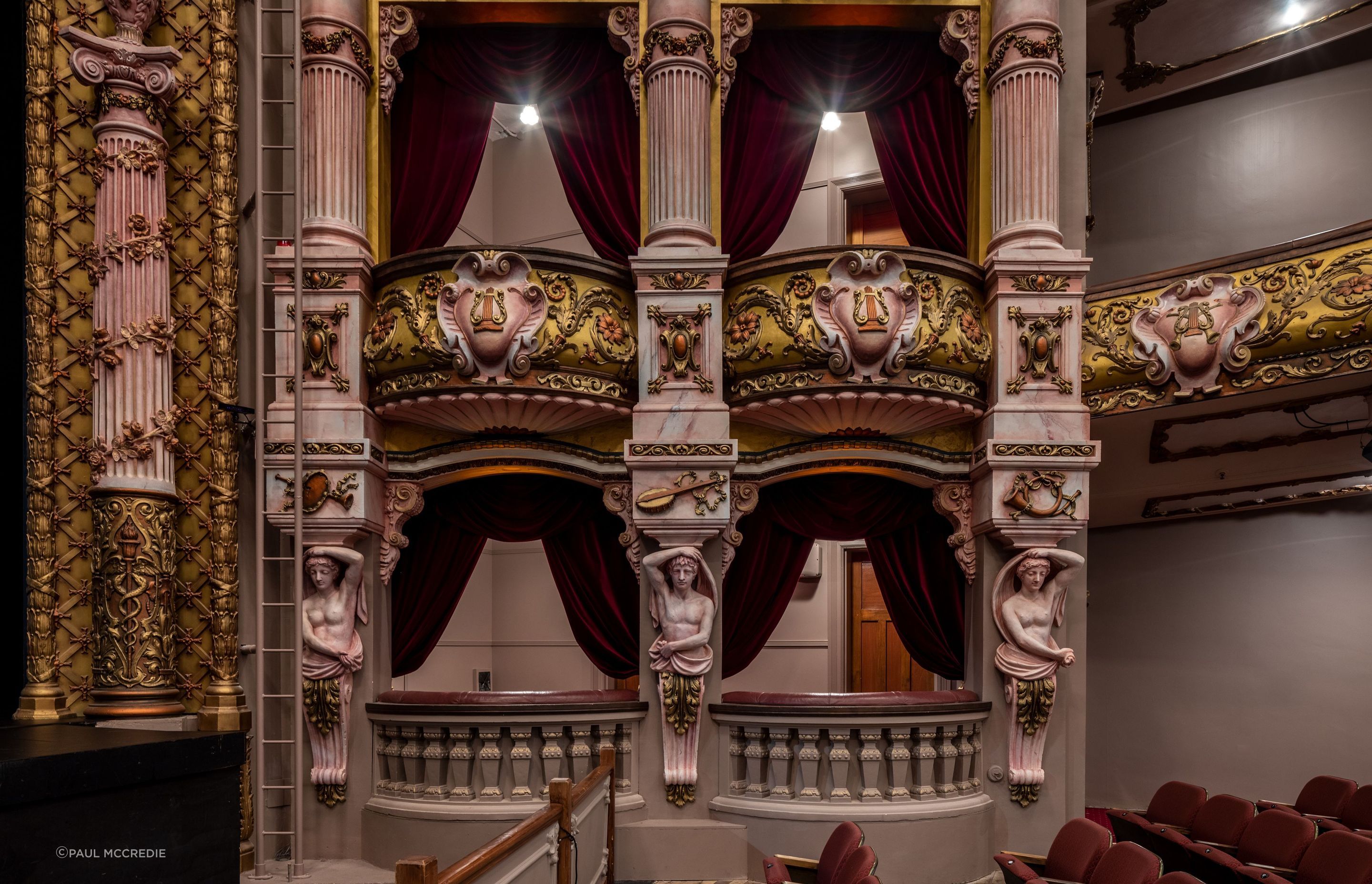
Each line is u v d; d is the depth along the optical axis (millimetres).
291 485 6262
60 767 3164
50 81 6035
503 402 6293
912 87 7309
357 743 6434
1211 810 6020
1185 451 7582
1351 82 8406
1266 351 6141
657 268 6523
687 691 6402
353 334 6410
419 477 6805
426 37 7305
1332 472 7578
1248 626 8602
